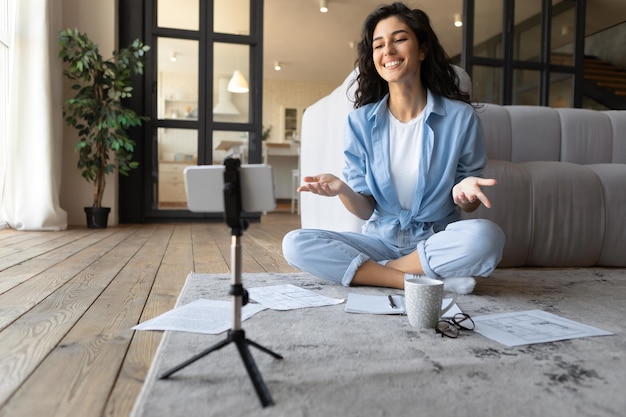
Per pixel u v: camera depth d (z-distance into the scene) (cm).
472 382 83
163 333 110
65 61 385
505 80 482
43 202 351
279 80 1062
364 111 168
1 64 358
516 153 237
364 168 169
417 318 113
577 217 216
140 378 86
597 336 110
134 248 266
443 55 162
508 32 480
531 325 117
